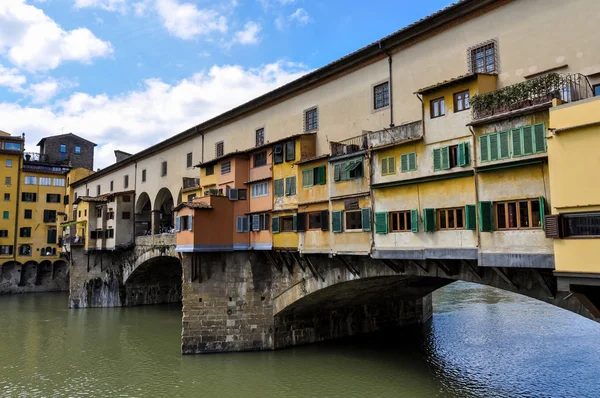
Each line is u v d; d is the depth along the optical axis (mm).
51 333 35656
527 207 14531
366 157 20500
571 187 12750
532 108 14062
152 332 35531
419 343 29844
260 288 27547
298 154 24938
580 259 12555
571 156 12805
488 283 17141
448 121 17047
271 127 28938
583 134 12594
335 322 30812
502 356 26297
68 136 74750
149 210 48656
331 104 24688
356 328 31875
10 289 64688
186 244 27031
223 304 27156
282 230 25578
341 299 28172
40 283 66812
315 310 29469
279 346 27859
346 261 22375
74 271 48406
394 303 34344
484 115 15508
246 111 30953
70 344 31922
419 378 22844
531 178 14391
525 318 37594
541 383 21625
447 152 16969
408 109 20500
